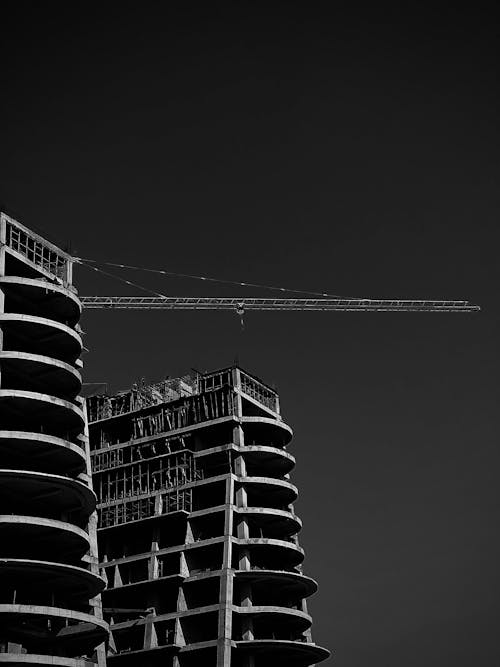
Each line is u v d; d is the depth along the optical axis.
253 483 120.88
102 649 90.50
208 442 127.88
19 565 81.81
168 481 123.69
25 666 80.31
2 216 94.19
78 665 81.12
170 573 117.94
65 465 90.50
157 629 114.56
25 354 88.62
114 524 122.81
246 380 132.62
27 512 89.06
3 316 89.81
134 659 112.94
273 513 119.19
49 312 96.19
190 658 111.94
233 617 113.25
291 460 125.19
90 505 90.00
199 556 118.75
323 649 114.00
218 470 124.38
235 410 126.31
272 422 125.88
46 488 86.12
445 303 172.00
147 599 116.94
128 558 120.19
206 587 115.75
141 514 123.19
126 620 116.50
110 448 130.50
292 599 121.56
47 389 93.56
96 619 85.62
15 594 83.88
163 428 129.88
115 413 136.75
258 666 114.88
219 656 106.69
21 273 95.75
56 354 95.69
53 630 87.00
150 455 128.62
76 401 95.94
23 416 89.94
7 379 91.12
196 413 128.25
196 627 114.12
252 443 127.75
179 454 124.81
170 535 121.44
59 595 88.94
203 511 118.19
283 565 122.81
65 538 86.88
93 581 86.94
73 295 95.38
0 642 83.44
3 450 87.00
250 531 121.50
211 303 165.75
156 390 138.00
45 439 86.06
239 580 113.75
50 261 99.00
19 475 83.50
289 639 120.00
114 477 128.38
